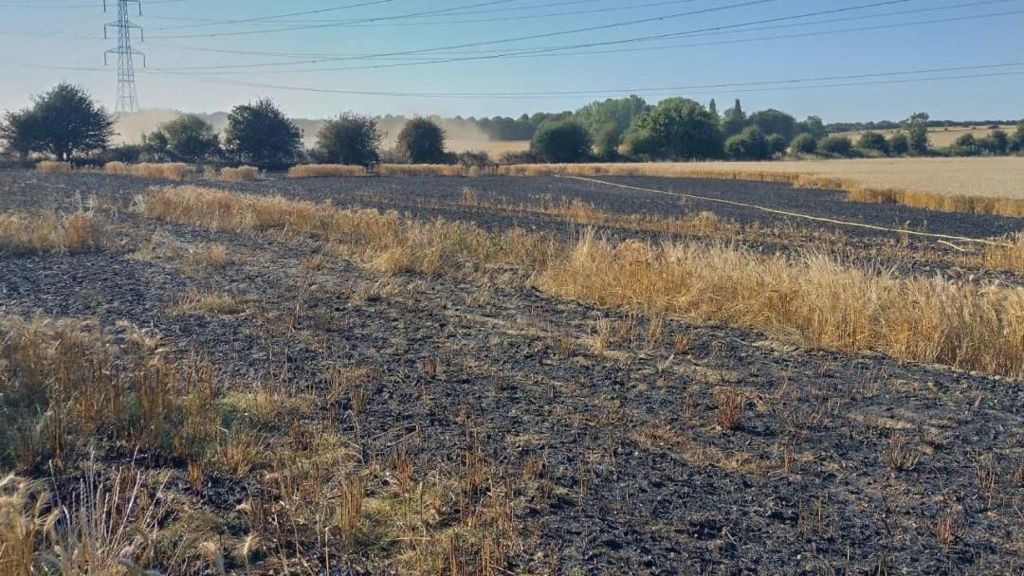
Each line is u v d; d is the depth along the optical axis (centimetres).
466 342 916
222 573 377
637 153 10181
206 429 591
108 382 655
